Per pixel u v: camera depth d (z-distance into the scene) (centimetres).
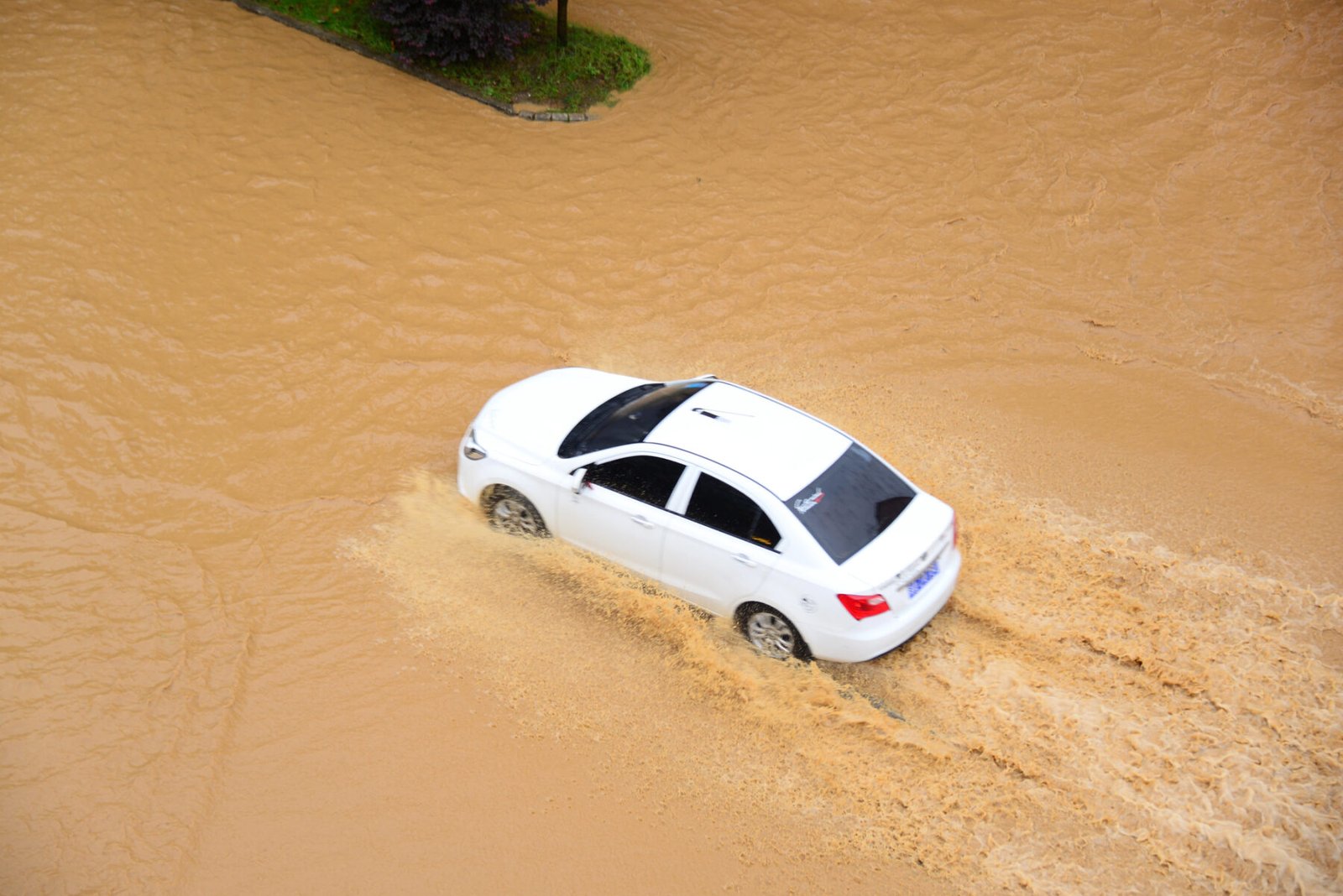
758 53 1591
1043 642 766
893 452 969
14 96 1259
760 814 639
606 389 877
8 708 674
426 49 1410
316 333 1048
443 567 808
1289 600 814
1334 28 1648
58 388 936
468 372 1033
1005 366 1110
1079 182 1391
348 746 667
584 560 801
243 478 882
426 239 1187
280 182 1223
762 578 707
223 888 583
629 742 682
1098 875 604
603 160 1354
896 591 689
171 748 658
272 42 1421
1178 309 1200
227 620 750
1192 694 721
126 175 1189
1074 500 923
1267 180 1398
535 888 590
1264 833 625
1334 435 1021
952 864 611
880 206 1337
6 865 586
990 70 1587
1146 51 1630
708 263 1218
